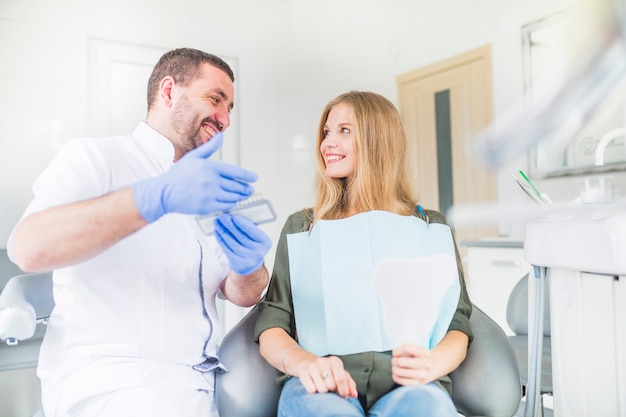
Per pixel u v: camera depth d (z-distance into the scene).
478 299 1.77
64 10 1.66
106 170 0.82
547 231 0.71
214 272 0.89
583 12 1.05
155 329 0.81
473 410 0.77
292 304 0.83
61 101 1.65
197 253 0.86
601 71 1.08
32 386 1.47
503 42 2.10
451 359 0.74
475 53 2.21
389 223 0.82
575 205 0.93
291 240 0.84
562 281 0.70
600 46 1.05
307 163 1.99
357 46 2.22
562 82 1.15
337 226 0.82
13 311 0.86
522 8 2.01
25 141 1.61
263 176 1.92
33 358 1.16
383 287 0.78
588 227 0.63
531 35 1.98
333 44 2.13
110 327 0.79
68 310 0.79
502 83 2.11
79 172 0.77
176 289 0.84
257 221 0.74
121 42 1.74
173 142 0.94
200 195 0.64
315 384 0.68
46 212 0.66
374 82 2.28
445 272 0.80
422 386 0.69
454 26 2.29
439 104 2.37
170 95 0.93
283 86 1.99
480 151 1.36
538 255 0.74
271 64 1.97
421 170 2.45
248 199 0.75
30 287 0.97
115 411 0.73
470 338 0.78
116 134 1.72
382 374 0.75
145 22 1.77
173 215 0.85
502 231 2.05
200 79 0.93
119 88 1.73
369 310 0.77
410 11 2.37
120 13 1.74
